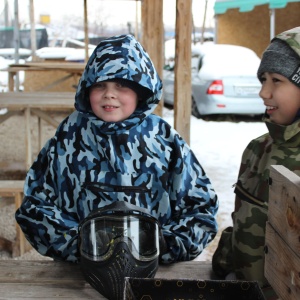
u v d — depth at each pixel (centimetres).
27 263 169
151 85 158
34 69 757
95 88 159
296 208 106
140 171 159
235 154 636
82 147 161
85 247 138
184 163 163
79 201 161
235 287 124
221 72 866
